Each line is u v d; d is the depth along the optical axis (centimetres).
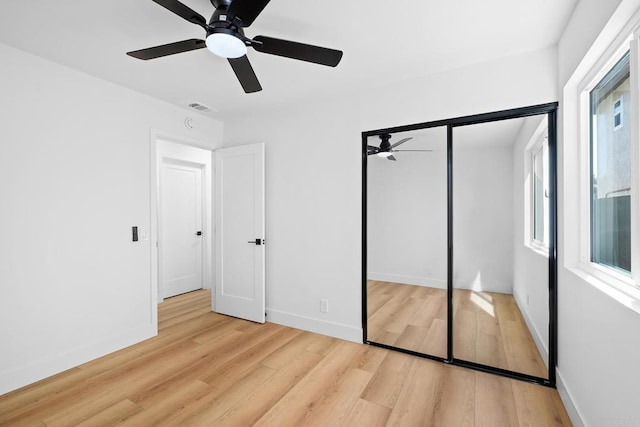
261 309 311
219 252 344
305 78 240
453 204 237
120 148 258
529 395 187
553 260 196
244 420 167
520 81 203
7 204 196
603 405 129
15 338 198
